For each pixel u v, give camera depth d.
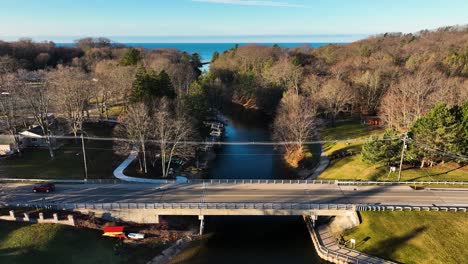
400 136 63.72
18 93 75.12
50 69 129.88
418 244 45.41
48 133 74.69
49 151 75.19
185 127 68.06
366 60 135.00
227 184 60.31
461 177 60.75
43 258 44.19
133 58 124.31
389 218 49.69
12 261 42.91
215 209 50.62
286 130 81.75
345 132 92.81
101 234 49.22
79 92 79.56
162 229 51.59
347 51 163.38
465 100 78.44
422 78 91.31
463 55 119.69
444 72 109.75
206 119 100.62
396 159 63.78
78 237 47.97
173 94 87.00
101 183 60.22
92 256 45.84
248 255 48.78
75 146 78.62
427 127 60.59
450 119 59.25
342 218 52.62
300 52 176.75
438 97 81.69
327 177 68.69
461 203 52.38
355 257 45.56
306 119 80.69
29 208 50.78
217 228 55.31
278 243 51.72
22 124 85.12
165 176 66.12
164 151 64.81
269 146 93.31
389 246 45.88
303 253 49.38
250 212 50.81
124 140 65.81
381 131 89.19
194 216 57.34
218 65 157.88
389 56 137.00
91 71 136.62
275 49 174.62
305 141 82.12
